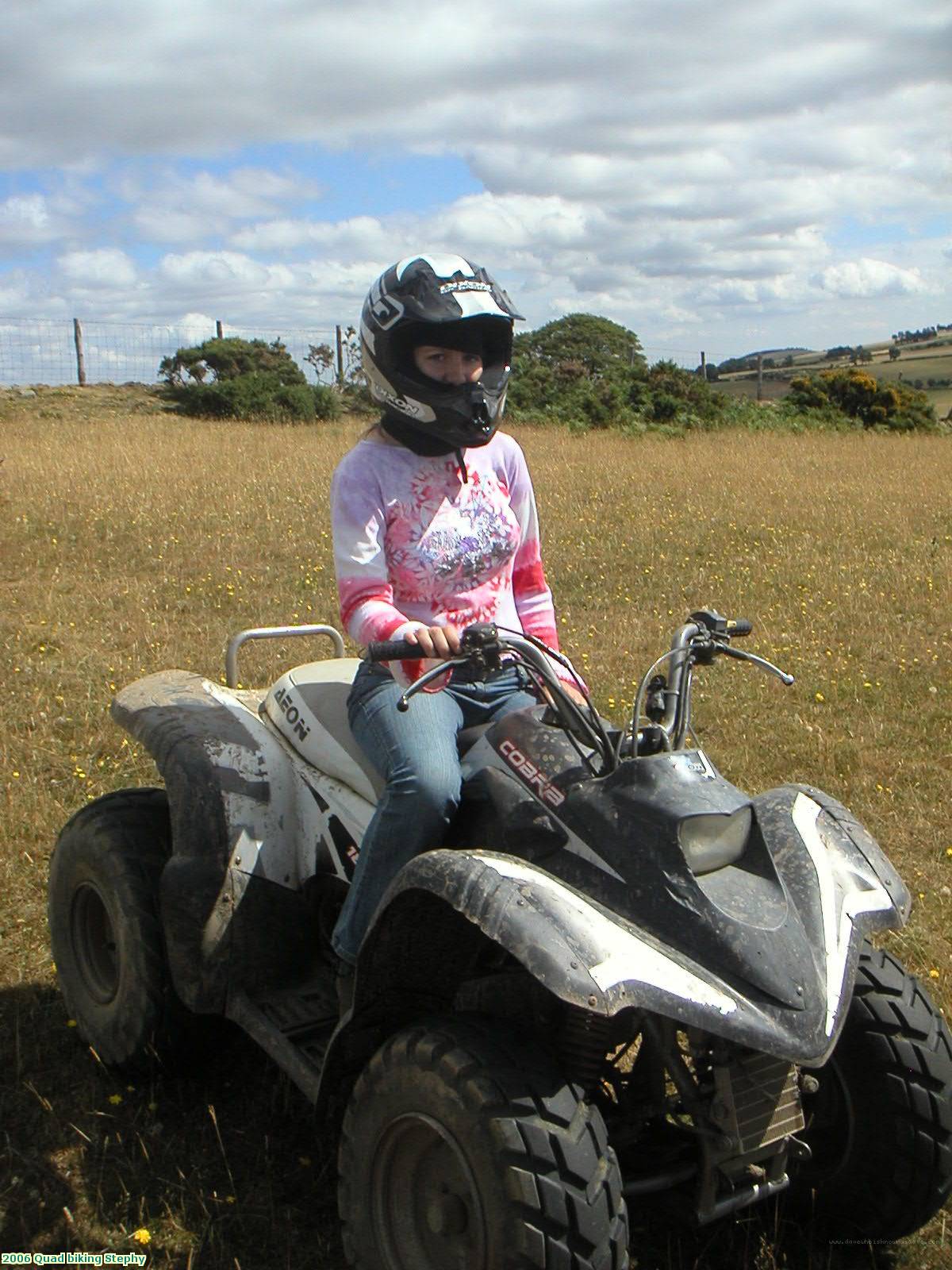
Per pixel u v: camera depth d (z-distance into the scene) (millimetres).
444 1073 2465
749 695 7137
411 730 3014
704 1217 2701
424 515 3254
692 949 2516
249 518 13094
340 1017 3326
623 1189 2619
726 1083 2645
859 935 2734
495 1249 2326
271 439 22094
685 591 10141
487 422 3156
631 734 2828
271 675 7445
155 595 9734
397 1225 2631
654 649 8203
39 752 5996
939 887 4758
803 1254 3064
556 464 19391
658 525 13383
